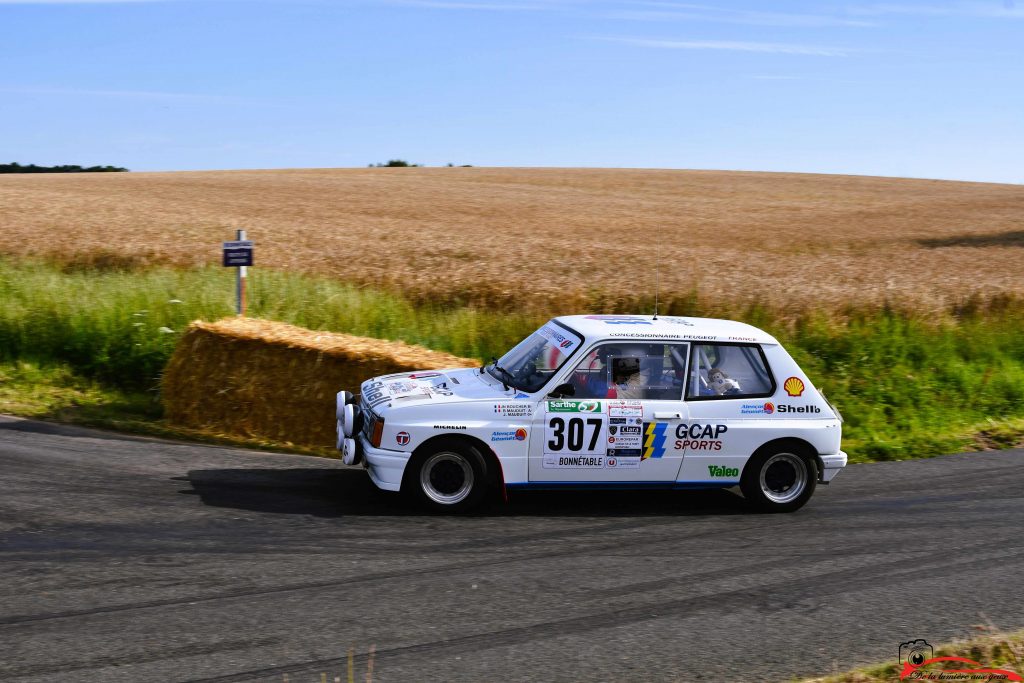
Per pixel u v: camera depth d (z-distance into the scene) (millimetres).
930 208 53156
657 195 58969
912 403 11617
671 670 4492
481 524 6715
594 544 6383
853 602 5484
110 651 4438
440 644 4680
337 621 4902
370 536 6309
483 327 13477
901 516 7320
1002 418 11258
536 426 6965
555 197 54875
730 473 7293
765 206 53281
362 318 13414
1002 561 6309
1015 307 17531
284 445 8938
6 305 12258
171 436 9047
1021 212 50781
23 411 9547
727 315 15336
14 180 59656
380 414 6852
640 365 7215
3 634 4566
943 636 5012
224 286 13586
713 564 6074
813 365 12828
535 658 4566
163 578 5383
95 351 11430
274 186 55906
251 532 6254
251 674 4273
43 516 6328
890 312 16922
